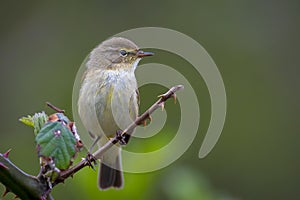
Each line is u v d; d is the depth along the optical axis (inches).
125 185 285.7
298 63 556.4
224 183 504.7
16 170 157.8
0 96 527.2
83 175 285.6
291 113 537.3
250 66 552.4
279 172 513.7
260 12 573.0
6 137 490.0
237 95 542.6
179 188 291.1
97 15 562.6
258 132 526.6
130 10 562.9
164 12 561.9
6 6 559.8
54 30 558.3
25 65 543.5
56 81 531.8
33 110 518.0
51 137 160.4
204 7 565.0
